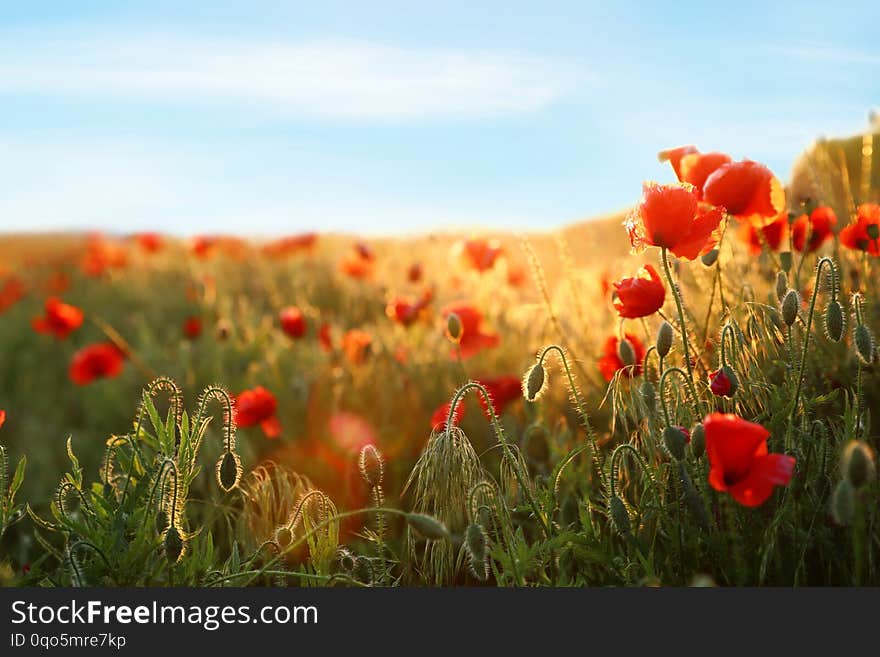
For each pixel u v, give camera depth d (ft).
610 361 3.20
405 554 2.92
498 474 3.27
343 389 4.39
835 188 3.93
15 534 3.56
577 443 3.28
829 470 2.65
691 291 3.55
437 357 4.41
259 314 7.24
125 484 2.69
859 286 3.28
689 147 3.04
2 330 8.23
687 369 2.71
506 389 3.43
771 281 3.36
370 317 6.60
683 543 2.64
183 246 11.94
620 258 3.77
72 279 11.59
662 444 2.59
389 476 3.64
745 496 2.42
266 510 2.90
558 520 2.91
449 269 6.33
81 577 2.56
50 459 4.42
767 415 2.76
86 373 4.96
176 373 5.30
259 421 3.61
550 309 3.57
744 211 2.87
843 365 3.06
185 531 2.80
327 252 9.72
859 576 2.42
